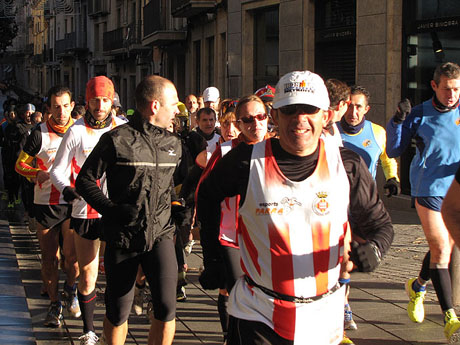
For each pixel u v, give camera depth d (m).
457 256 5.96
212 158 4.75
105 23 45.00
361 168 3.22
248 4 18.17
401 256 8.17
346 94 4.62
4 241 9.57
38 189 5.79
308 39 15.47
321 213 3.06
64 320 5.96
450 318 5.19
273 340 3.12
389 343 5.24
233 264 4.59
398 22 12.52
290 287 3.08
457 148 5.34
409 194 12.27
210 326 5.71
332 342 3.18
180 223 4.41
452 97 5.30
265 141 3.18
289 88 3.04
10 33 50.72
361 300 6.35
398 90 12.59
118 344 4.38
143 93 4.33
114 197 4.28
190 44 25.78
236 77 18.88
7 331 5.64
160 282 4.22
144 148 4.27
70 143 5.18
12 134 13.03
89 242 5.07
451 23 11.35
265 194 3.09
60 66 58.00
